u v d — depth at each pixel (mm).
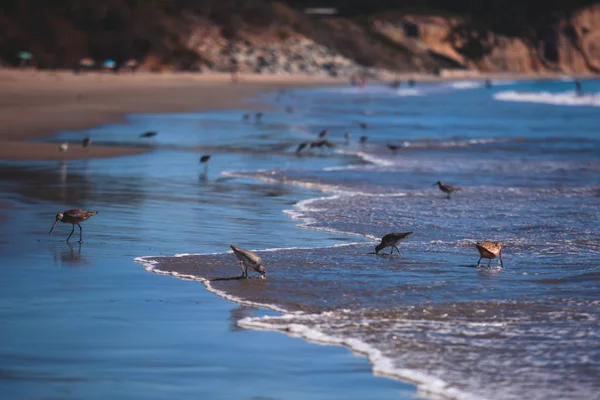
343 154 125500
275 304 40562
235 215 68312
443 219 69250
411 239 60000
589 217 71312
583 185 93688
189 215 67375
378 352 32906
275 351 32812
